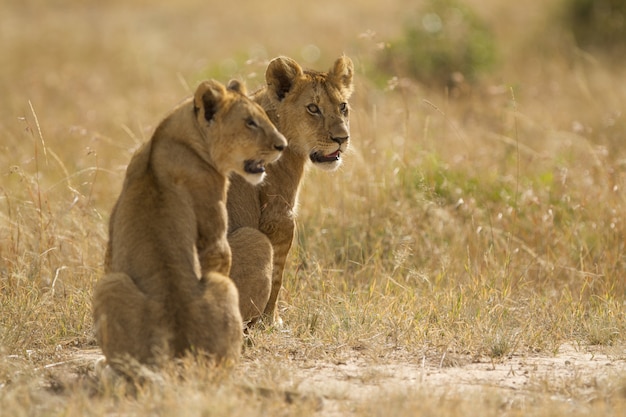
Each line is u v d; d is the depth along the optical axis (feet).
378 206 47.09
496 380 30.71
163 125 30.45
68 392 28.17
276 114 36.76
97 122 69.82
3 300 37.06
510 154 57.72
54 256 41.68
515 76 86.38
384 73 73.92
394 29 113.50
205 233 30.09
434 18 84.74
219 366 27.55
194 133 30.30
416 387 28.50
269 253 34.17
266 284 34.14
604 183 49.65
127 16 143.02
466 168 52.44
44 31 124.26
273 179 36.27
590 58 77.30
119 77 93.71
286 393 26.73
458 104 73.56
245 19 136.98
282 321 37.01
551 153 58.44
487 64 84.07
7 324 34.40
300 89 36.60
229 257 30.94
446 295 38.88
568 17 109.19
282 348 33.88
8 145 57.93
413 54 82.89
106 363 29.22
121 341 27.12
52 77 87.51
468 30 85.51
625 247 44.78
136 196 29.25
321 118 36.65
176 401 25.57
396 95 68.28
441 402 26.55
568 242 45.65
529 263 43.75
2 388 28.27
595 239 45.93
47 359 32.71
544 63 92.79
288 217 36.58
